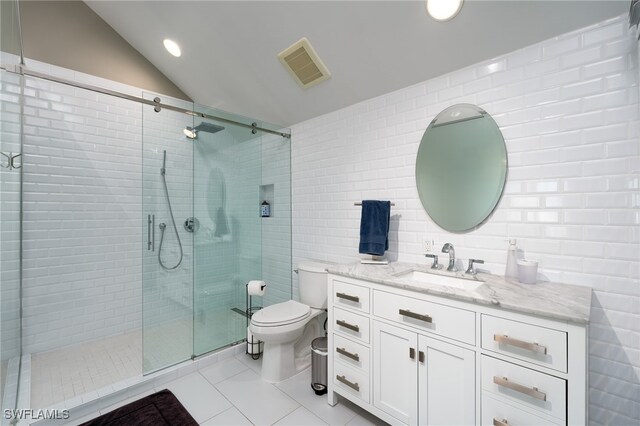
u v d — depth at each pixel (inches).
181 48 99.3
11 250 70.4
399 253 79.4
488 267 63.4
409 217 77.2
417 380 53.7
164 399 72.1
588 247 51.9
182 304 98.2
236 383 79.6
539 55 56.5
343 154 92.6
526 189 58.4
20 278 78.6
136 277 109.1
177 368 82.6
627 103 48.4
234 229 111.1
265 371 81.3
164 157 97.8
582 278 52.5
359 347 63.2
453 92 68.4
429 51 66.7
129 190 107.7
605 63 50.1
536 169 57.2
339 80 83.7
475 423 46.6
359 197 88.4
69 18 96.3
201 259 103.3
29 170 88.4
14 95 69.4
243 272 112.7
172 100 98.6
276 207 114.7
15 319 73.4
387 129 81.2
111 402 70.2
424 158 73.5
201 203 104.2
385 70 75.3
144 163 94.4
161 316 94.3
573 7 50.2
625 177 48.7
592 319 51.6
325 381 74.1
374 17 65.2
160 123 97.5
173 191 99.1
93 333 100.0
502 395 44.1
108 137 103.2
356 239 89.7
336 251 95.2
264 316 80.0
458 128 67.5
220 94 113.0
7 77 63.2
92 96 100.0
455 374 49.1
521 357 42.4
